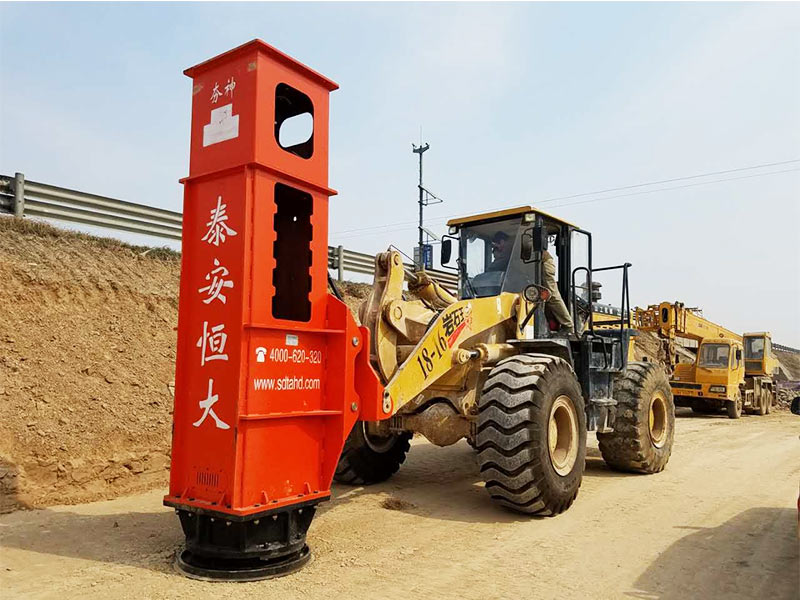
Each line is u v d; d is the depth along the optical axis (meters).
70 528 4.78
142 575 3.83
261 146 3.98
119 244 9.70
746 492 6.77
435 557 4.39
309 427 4.30
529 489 5.30
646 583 3.99
